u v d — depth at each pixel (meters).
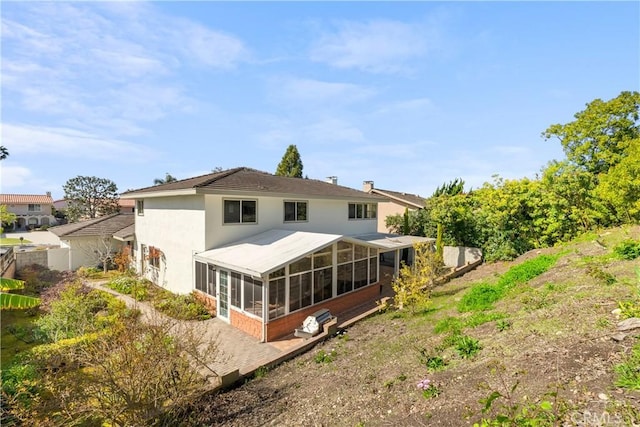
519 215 22.69
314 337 11.98
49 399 7.46
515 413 4.22
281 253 13.69
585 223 20.02
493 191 23.11
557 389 4.11
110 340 7.12
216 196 16.09
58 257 24.64
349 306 16.80
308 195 19.73
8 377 7.75
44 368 8.27
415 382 6.68
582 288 8.91
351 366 8.79
